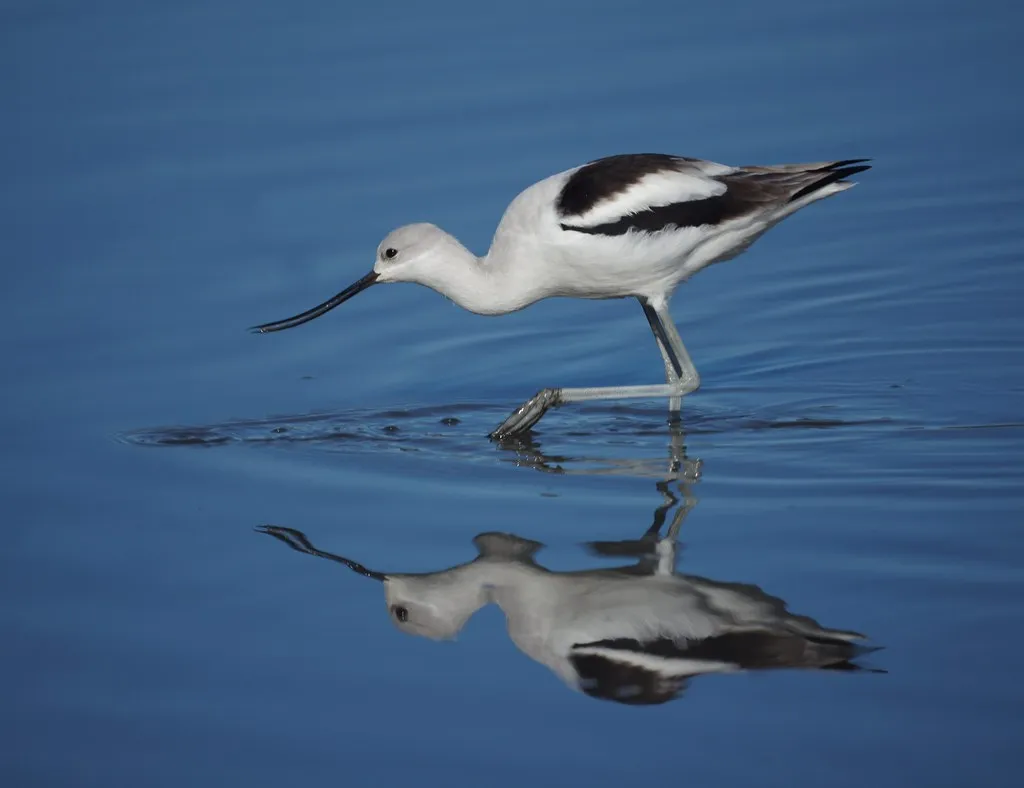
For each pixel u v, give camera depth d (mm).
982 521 10453
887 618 9031
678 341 13414
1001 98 19578
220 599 9703
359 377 14391
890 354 14781
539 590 9727
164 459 12258
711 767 7586
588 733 7980
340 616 9445
